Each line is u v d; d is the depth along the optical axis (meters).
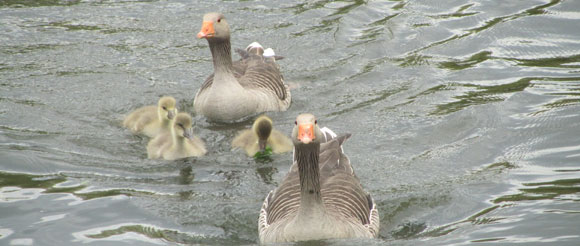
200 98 16.17
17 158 13.32
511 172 12.64
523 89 16.23
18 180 12.55
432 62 18.00
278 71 17.52
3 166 13.03
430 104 15.67
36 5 21.81
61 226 10.96
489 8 21.31
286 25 20.42
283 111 16.50
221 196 12.27
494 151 13.51
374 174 12.86
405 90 16.48
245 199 12.18
